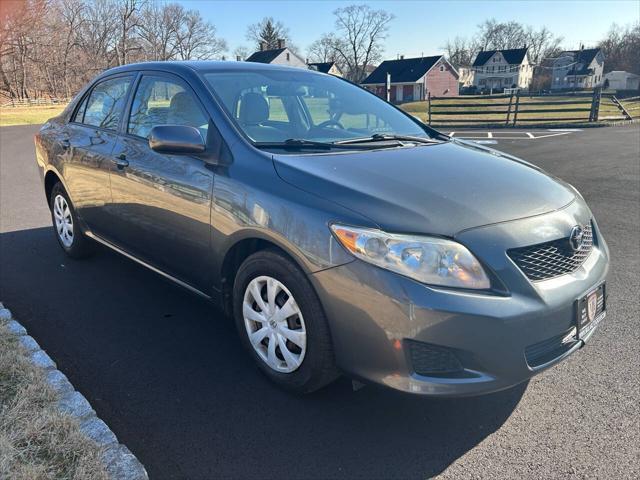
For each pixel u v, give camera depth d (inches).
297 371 106.0
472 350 88.1
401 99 2883.9
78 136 170.9
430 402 109.6
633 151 475.8
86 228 175.8
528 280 92.1
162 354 127.7
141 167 136.0
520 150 506.9
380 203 94.9
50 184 196.9
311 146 122.3
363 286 90.4
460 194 100.5
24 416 94.5
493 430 100.8
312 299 98.3
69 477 81.6
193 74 135.5
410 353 89.7
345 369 97.1
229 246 112.8
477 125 848.9
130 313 149.1
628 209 263.3
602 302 108.3
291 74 154.3
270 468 91.4
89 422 95.0
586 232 108.6
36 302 155.9
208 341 134.1
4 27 1888.5
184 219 123.6
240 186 109.6
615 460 91.9
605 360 123.6
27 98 2027.6
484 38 4409.5
